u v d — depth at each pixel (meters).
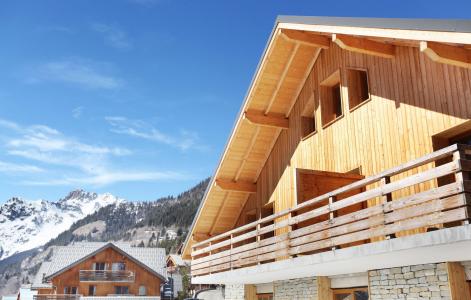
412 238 7.37
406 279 9.26
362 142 11.42
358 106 11.70
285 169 14.76
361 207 11.18
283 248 10.72
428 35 7.68
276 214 11.23
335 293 11.64
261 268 11.54
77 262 51.69
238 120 14.89
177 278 58.12
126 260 53.03
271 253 11.23
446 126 8.95
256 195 16.41
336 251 9.00
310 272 11.20
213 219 17.50
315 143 13.35
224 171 16.27
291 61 13.68
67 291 50.97
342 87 12.45
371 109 11.23
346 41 9.95
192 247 16.16
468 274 8.31
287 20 11.89
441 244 6.94
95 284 51.56
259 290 15.09
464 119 8.56
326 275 11.68
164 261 57.19
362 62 11.76
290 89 14.47
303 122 14.14
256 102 14.62
